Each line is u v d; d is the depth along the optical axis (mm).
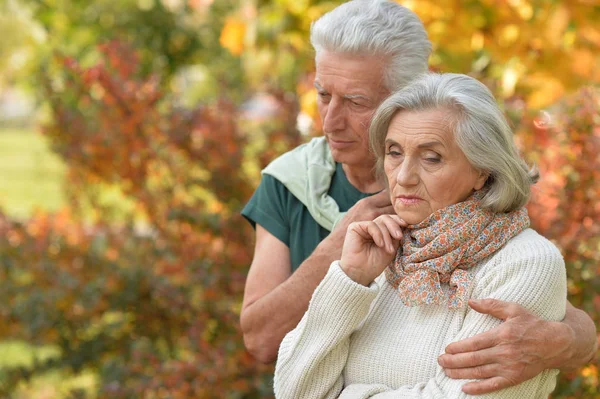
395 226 2154
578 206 3721
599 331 3559
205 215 4727
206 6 7137
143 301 5113
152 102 4941
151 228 5191
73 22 9461
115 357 5172
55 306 5105
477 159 2033
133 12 10688
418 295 2086
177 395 4395
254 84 5648
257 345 2668
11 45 17828
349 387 2186
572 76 4305
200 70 11672
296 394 2248
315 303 2217
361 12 2492
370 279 2201
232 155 4777
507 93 4129
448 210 2078
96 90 5039
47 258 5258
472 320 2047
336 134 2564
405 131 2084
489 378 1979
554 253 2061
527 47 4344
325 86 2512
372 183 2719
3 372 5516
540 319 2012
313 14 4918
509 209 2117
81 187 5594
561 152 3752
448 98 2047
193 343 4629
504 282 2039
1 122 28734
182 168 4992
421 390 2066
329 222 2672
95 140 4996
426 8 4332
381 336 2211
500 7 4270
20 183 16453
